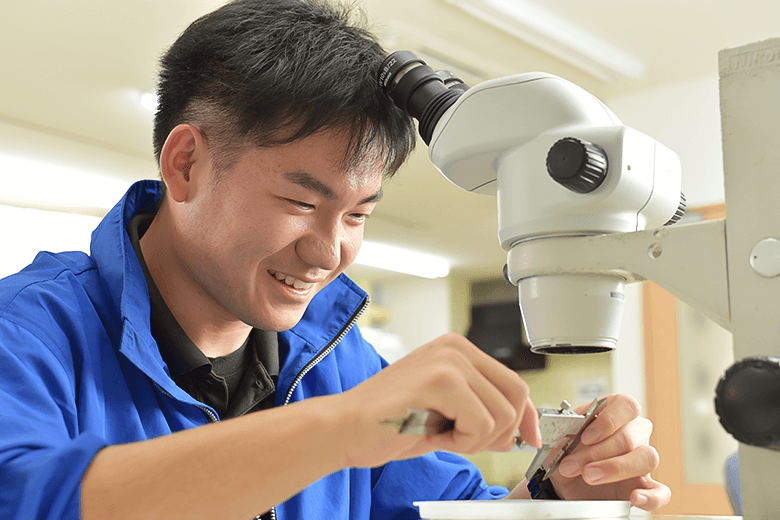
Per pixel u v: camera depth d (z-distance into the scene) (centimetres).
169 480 49
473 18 222
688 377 253
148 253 76
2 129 285
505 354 540
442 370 51
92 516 49
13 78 247
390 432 50
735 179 54
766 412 48
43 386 60
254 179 66
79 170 325
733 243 54
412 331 568
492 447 54
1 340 61
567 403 71
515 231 60
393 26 225
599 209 58
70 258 75
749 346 53
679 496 247
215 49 68
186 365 73
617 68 253
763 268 53
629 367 266
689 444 250
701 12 223
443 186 344
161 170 70
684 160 263
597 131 58
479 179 64
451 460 89
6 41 225
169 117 71
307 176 66
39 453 51
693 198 260
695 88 264
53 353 64
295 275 69
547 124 59
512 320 545
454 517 57
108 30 221
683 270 55
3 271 352
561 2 219
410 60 67
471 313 568
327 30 67
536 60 250
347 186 67
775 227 53
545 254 59
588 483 71
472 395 51
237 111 66
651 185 59
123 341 68
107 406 68
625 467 70
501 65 254
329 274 74
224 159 67
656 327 261
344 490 80
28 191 337
